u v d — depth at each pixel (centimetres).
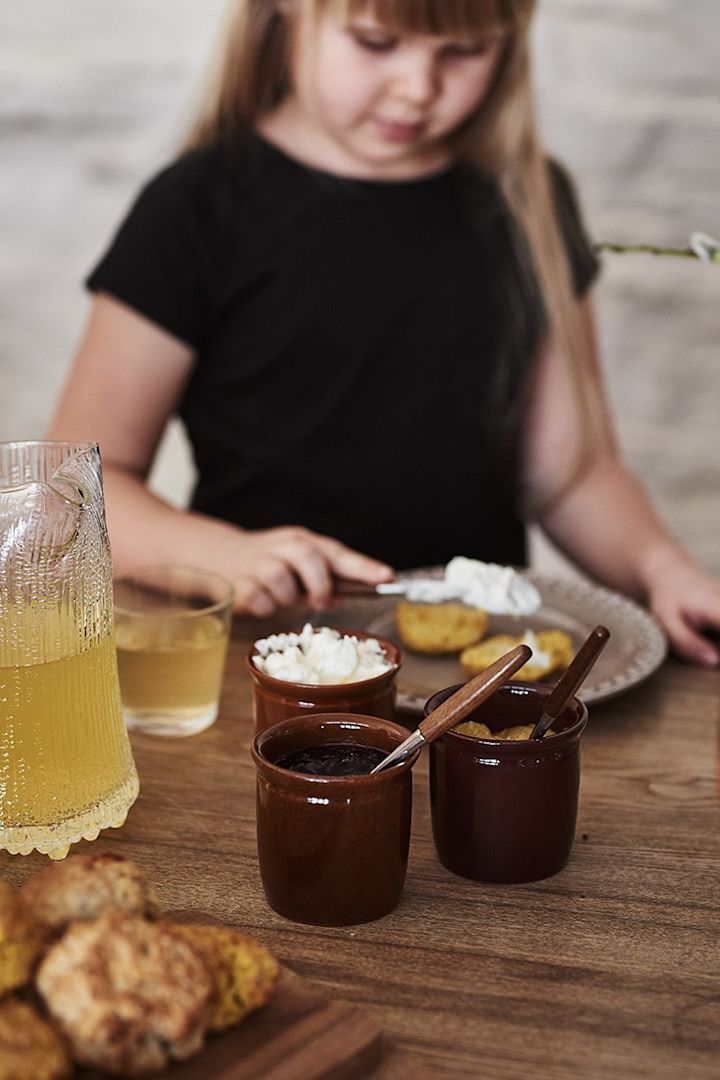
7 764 87
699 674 130
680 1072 68
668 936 81
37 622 85
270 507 189
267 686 99
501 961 78
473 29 160
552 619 139
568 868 90
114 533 158
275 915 83
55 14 259
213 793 101
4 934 63
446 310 189
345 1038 67
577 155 270
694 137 267
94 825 90
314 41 169
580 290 203
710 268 272
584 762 108
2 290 276
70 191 270
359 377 188
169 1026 61
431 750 89
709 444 282
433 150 193
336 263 187
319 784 78
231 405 190
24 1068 58
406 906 84
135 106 264
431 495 192
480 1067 68
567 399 193
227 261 186
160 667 110
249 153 189
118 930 64
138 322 181
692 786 104
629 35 262
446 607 136
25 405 282
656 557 175
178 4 257
